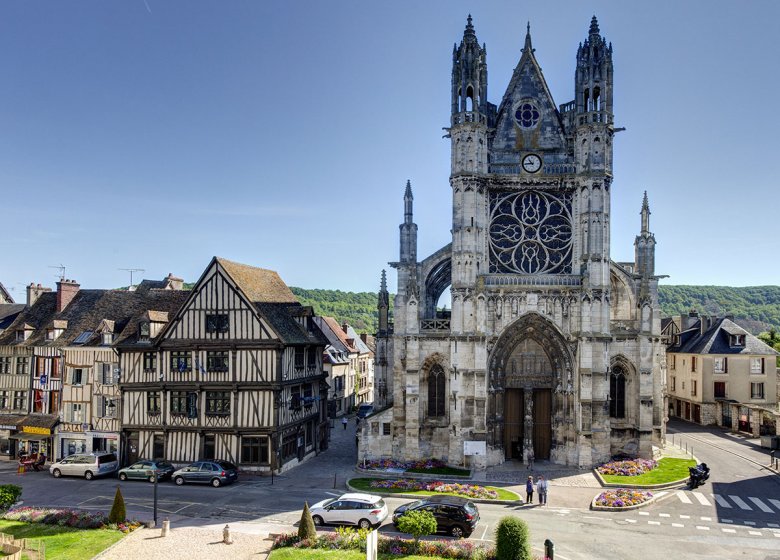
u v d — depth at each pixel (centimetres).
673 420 6944
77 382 4556
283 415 4281
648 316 4450
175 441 4266
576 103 4544
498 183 4581
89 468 4050
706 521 3100
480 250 4500
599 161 4438
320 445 5141
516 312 4425
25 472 4284
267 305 4556
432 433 4531
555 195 4628
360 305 19575
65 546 2644
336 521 2952
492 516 3184
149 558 2536
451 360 4406
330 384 7112
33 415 4700
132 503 3428
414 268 4691
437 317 5366
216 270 4309
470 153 4488
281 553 2519
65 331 4800
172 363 4319
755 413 5700
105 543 2681
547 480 3978
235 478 3962
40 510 3100
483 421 4316
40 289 5450
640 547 2706
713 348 6556
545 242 4612
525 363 4541
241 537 2809
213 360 4262
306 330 4944
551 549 2370
